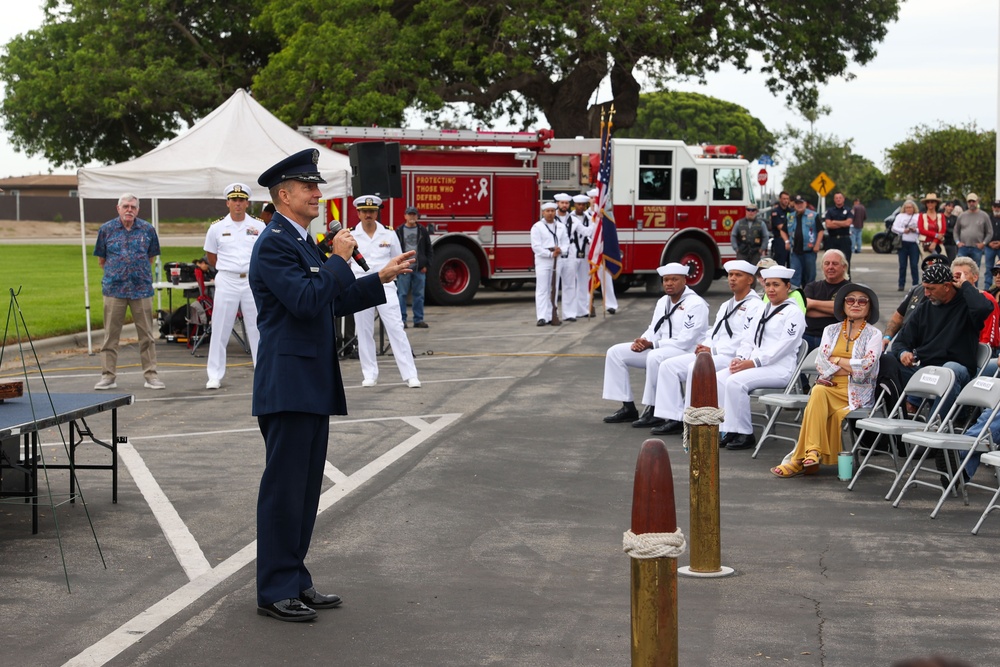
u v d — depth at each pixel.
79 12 45.19
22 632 5.58
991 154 55.34
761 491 8.68
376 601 6.09
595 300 25.98
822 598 6.15
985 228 23.34
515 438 10.62
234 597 6.14
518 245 24.88
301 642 5.46
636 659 4.19
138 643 5.43
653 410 11.23
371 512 7.95
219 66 46.34
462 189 24.23
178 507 8.09
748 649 5.38
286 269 5.74
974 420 9.04
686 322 10.99
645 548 4.15
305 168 5.89
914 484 8.88
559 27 34.19
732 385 10.16
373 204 13.68
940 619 5.80
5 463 7.82
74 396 8.00
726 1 36.03
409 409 12.17
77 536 7.34
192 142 16.45
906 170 56.62
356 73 33.66
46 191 100.44
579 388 13.56
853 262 39.22
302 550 5.96
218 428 11.15
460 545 7.16
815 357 10.23
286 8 35.25
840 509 8.12
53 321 19.52
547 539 7.30
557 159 25.36
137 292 13.45
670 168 25.80
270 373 5.80
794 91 39.03
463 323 21.14
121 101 43.00
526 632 5.61
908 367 9.67
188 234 66.56
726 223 26.34
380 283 5.95
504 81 36.41
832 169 72.56
